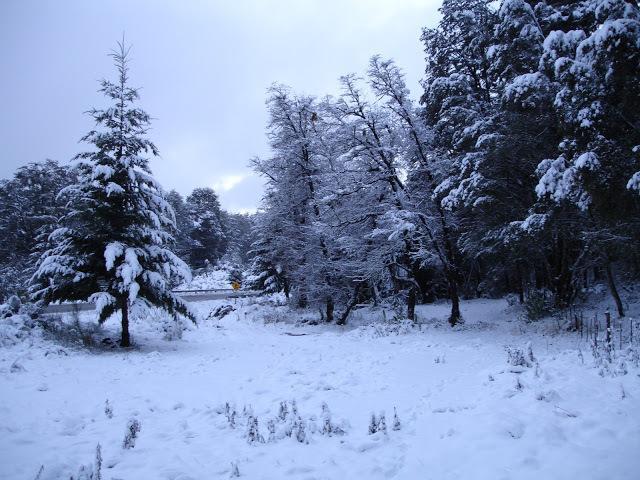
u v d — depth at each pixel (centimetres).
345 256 2417
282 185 2497
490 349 1255
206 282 5556
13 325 1441
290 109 2469
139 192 1614
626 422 502
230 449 557
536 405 584
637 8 1145
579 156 1216
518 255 1861
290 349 1498
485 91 2345
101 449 564
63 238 1557
